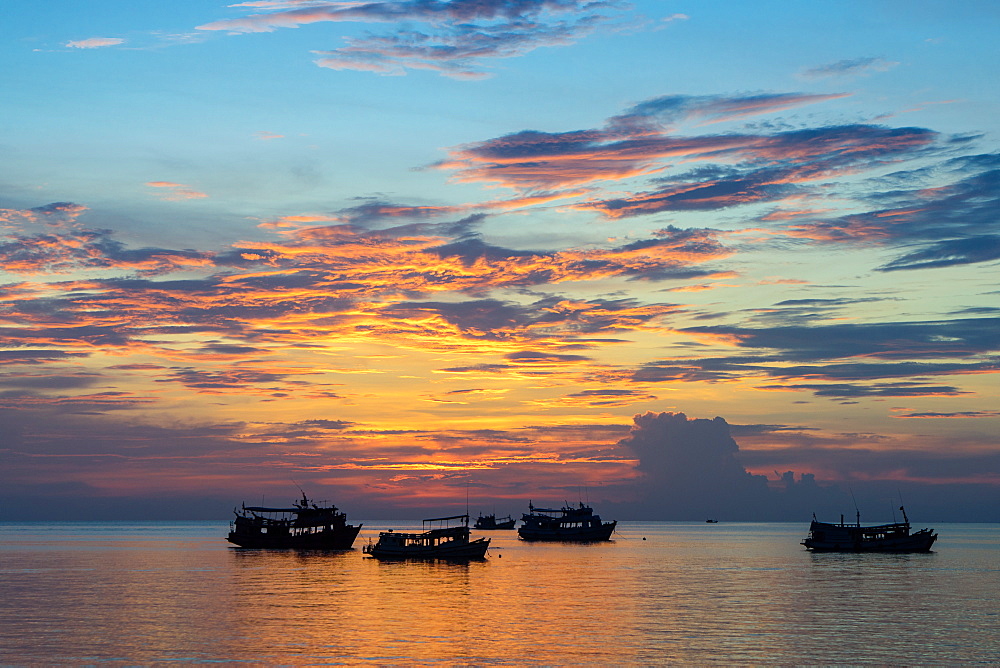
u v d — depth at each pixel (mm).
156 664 72250
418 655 75562
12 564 187625
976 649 78750
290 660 73688
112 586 133750
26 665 72125
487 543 194375
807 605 108938
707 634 86000
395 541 195250
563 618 96500
